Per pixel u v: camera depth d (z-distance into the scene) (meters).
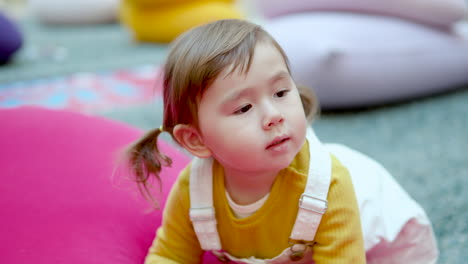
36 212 0.69
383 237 0.66
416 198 1.02
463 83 1.79
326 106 1.63
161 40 3.06
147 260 0.65
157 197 0.75
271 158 0.51
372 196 0.67
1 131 0.85
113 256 0.64
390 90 1.62
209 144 0.54
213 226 0.61
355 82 1.55
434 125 1.46
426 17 1.66
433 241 0.72
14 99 1.93
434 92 1.74
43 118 0.89
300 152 0.58
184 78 0.53
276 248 0.60
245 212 0.59
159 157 0.64
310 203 0.56
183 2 2.97
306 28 1.61
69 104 1.84
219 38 0.53
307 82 1.56
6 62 2.54
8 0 5.32
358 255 0.56
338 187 0.57
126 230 0.69
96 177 0.76
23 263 0.62
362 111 1.64
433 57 1.64
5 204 0.70
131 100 1.88
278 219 0.58
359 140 1.37
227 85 0.51
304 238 0.58
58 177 0.76
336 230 0.56
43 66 2.46
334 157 0.60
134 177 0.66
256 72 0.51
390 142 1.35
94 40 3.31
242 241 0.61
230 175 0.58
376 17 1.67
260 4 1.95
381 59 1.56
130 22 3.15
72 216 0.69
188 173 0.63
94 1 4.14
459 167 1.15
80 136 0.85
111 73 2.32
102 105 1.82
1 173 0.76
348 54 1.53
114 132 0.89
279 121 0.51
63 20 4.15
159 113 1.65
